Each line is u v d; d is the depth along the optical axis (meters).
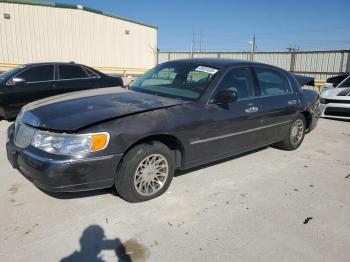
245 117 4.53
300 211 3.58
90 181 3.19
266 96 5.02
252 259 2.74
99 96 4.07
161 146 3.61
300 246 2.94
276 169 4.86
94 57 23.78
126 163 3.38
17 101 7.55
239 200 3.77
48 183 3.07
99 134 3.14
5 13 19.42
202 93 4.10
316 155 5.68
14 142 3.52
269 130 5.11
